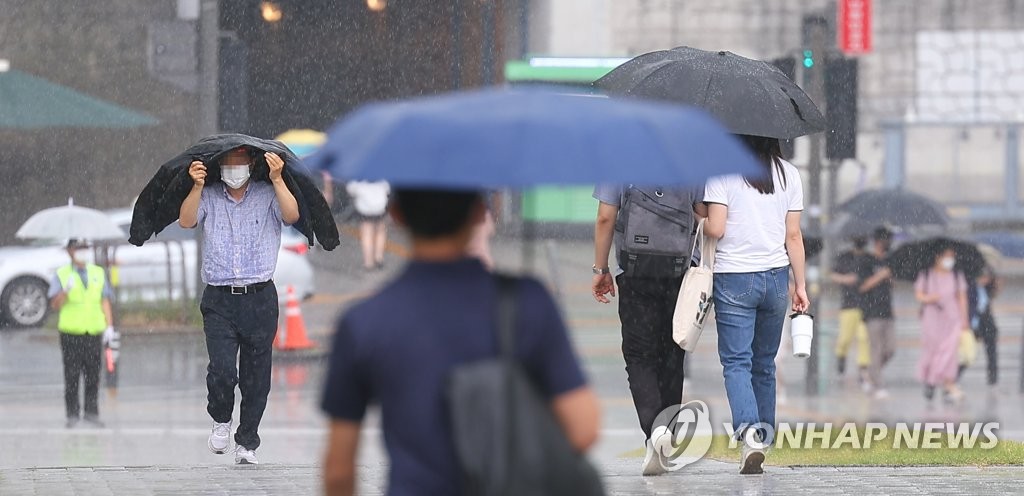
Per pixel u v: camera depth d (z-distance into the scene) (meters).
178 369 46.22
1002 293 71.25
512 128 8.12
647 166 8.17
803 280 20.03
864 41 46.41
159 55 51.25
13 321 53.31
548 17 69.38
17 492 19.11
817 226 47.22
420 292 8.48
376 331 8.38
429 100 8.83
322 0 61.84
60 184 64.75
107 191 65.38
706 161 8.44
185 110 64.94
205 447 33.81
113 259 49.34
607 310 59.66
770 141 19.81
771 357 20.36
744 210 19.55
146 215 22.31
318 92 63.41
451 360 8.33
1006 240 73.94
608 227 20.48
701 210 20.08
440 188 8.52
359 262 63.44
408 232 8.67
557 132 8.16
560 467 8.07
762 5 75.25
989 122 77.12
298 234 52.00
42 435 35.47
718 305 19.75
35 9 65.94
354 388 8.53
